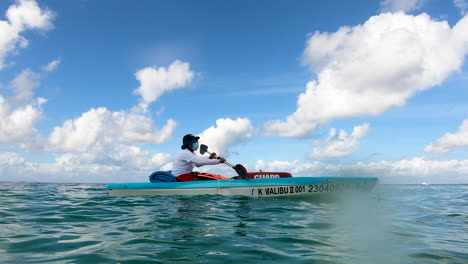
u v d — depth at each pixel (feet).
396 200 20.33
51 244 7.65
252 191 19.06
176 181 19.97
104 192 25.22
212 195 19.16
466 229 10.41
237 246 7.59
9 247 7.34
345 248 7.55
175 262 6.30
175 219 11.18
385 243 8.11
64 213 12.80
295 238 8.52
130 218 11.50
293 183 19.71
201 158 19.51
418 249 7.52
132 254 6.81
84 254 6.80
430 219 12.48
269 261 6.45
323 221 11.30
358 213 13.62
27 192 23.63
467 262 6.53
